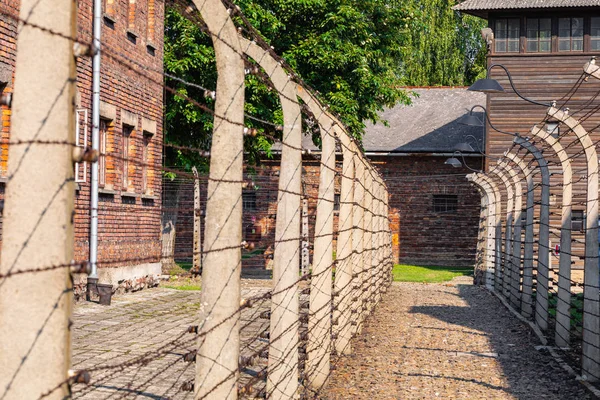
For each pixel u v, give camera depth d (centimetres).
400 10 2914
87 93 1495
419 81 4784
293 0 2627
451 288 2438
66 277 254
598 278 1009
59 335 252
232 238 448
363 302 1356
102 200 1600
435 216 3622
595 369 985
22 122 253
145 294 1728
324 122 805
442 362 1079
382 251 1948
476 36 5078
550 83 3028
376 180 1581
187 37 2508
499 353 1179
